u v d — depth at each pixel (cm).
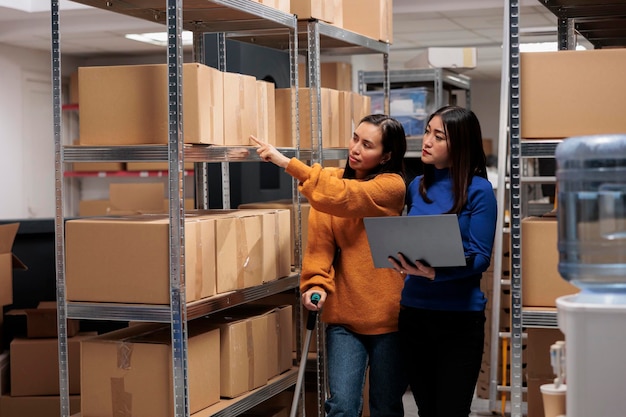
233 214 333
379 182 319
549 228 269
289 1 363
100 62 1054
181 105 281
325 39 415
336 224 330
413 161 512
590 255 205
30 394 434
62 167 301
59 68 301
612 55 263
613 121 263
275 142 382
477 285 305
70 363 428
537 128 268
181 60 281
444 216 279
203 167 401
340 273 331
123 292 288
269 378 351
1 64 898
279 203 411
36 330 439
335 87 591
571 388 195
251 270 331
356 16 442
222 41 411
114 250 289
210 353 309
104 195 1072
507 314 537
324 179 315
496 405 530
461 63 639
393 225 289
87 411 300
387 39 455
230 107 320
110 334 308
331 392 326
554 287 269
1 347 453
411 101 628
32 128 953
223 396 319
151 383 290
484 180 302
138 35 867
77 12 773
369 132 326
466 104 727
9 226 458
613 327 192
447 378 303
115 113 296
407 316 310
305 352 334
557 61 266
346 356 328
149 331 313
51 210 991
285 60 590
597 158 205
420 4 738
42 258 493
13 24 814
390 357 328
